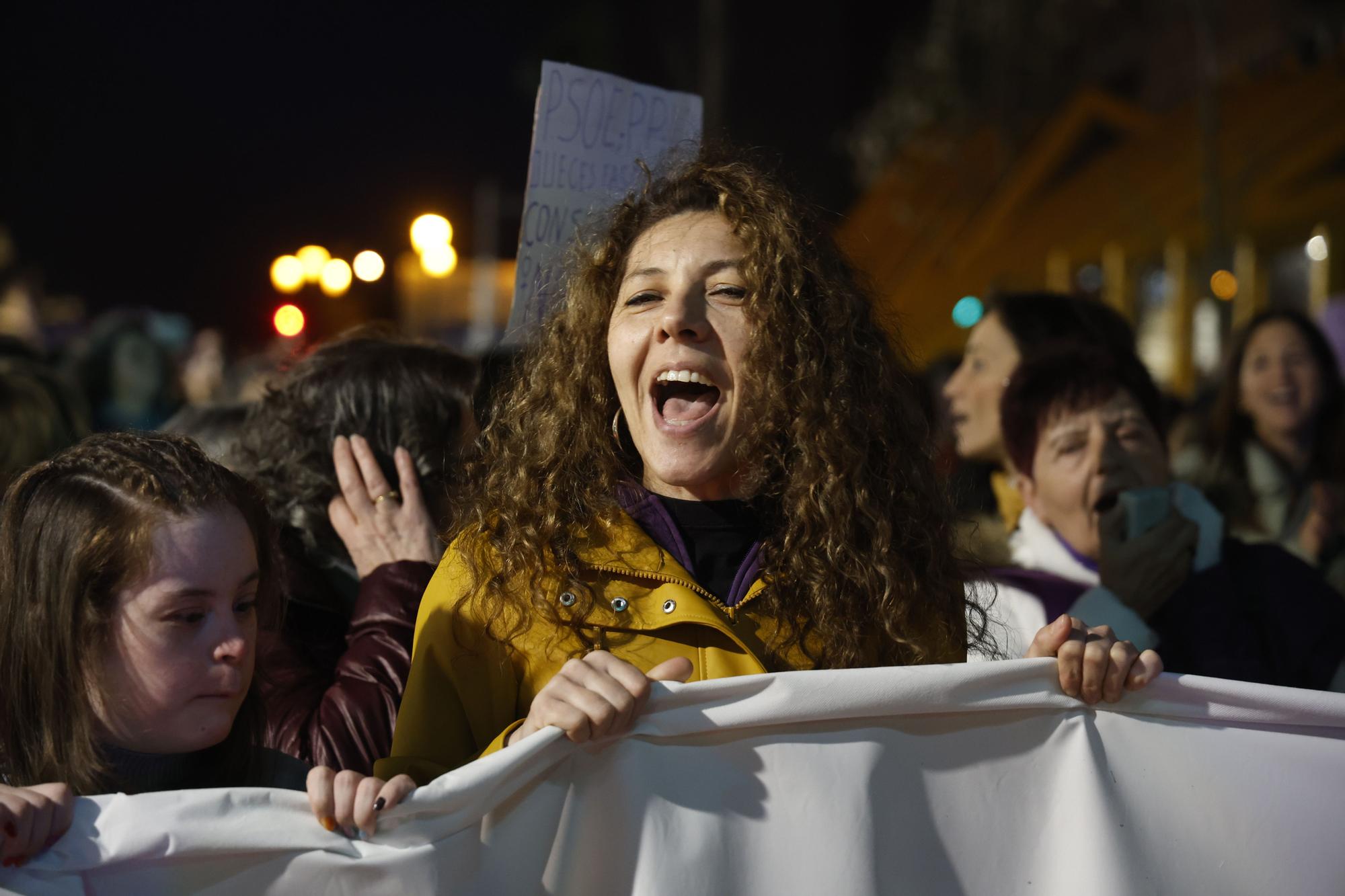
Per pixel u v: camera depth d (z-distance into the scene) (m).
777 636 1.73
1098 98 11.02
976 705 1.57
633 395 1.80
